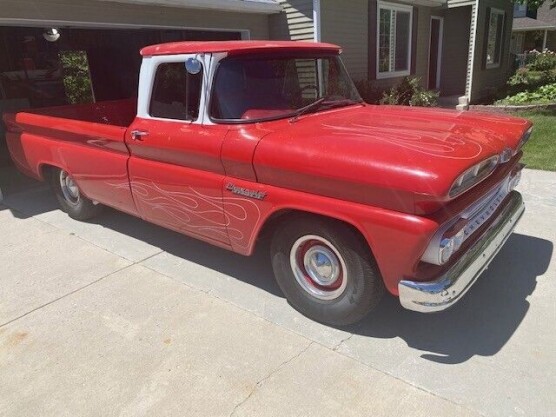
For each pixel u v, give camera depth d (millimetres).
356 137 2875
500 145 2918
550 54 27891
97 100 10938
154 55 3641
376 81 11828
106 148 4289
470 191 2797
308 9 9445
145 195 4004
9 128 5863
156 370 2865
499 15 15133
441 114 3658
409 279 2605
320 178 2742
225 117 3256
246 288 3768
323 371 2773
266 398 2592
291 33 9945
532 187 5867
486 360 2797
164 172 3695
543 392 2521
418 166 2404
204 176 3410
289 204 2934
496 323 3152
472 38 13211
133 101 6551
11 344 3195
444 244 2473
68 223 5410
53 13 6871
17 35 10141
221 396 2629
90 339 3203
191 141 3393
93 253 4555
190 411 2537
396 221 2496
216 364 2889
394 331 3119
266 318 3340
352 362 2840
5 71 10125
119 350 3070
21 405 2646
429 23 13766
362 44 11117
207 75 3285
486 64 14641
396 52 12586
